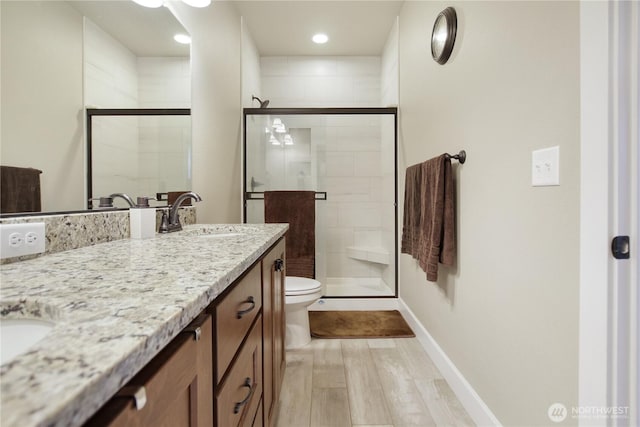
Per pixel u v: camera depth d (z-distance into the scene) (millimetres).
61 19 963
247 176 2951
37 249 810
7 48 785
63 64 975
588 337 795
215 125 2223
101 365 282
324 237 3010
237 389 759
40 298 463
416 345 2160
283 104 3600
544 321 958
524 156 1044
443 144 1726
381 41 3293
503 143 1163
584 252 803
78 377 263
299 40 3262
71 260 762
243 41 2881
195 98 1914
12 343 450
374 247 3592
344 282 3586
